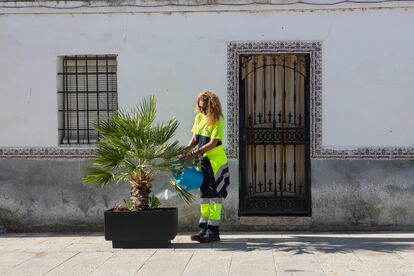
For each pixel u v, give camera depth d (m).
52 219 9.95
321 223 9.68
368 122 9.58
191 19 9.70
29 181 9.96
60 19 9.86
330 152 9.62
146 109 8.79
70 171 9.91
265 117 9.95
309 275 6.96
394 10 9.51
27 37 9.91
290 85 9.89
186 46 9.72
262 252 8.19
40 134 9.91
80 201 9.91
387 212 9.60
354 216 9.64
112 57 9.99
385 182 9.59
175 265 7.52
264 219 9.76
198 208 9.78
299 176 9.94
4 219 10.01
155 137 8.46
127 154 8.50
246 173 9.98
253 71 9.93
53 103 9.89
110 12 9.77
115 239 8.52
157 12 9.73
